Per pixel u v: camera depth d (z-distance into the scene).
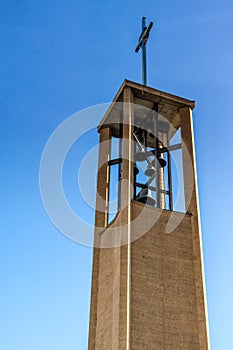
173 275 19.34
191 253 20.11
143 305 18.30
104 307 19.56
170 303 18.70
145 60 25.23
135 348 17.39
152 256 19.47
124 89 23.00
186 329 18.33
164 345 17.80
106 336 18.67
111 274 19.81
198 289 19.23
